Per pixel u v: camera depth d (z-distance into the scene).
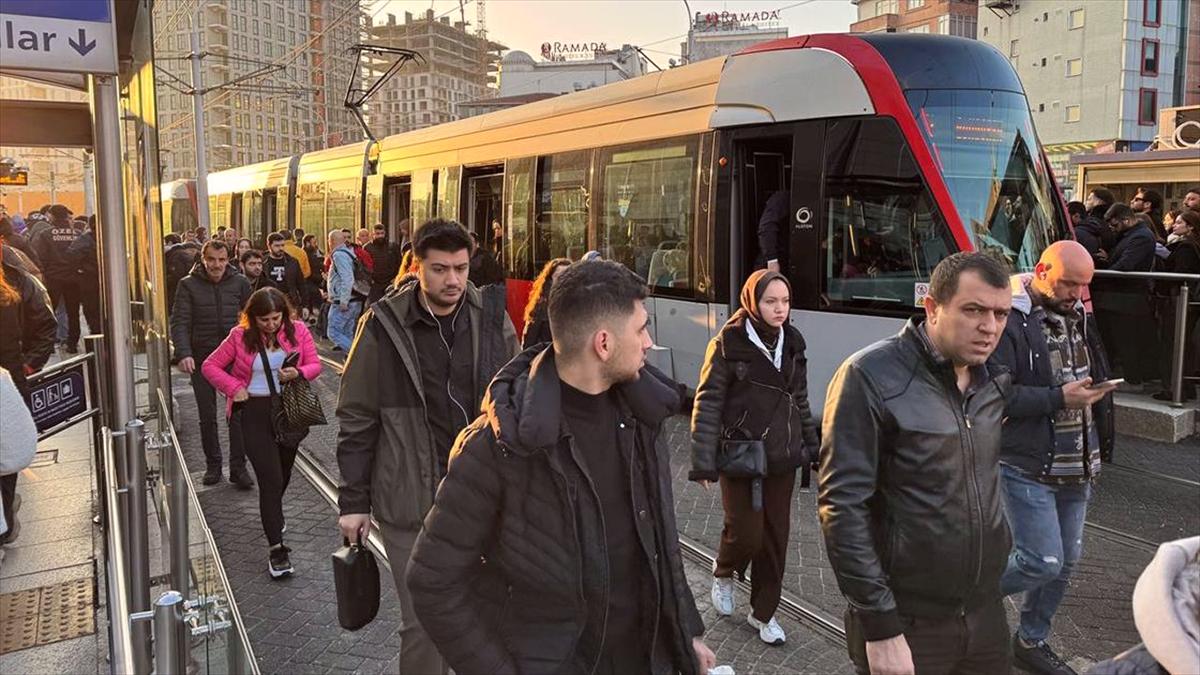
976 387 2.67
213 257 7.00
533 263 10.48
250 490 6.83
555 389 2.03
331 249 13.68
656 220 8.69
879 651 2.53
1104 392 3.44
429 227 3.29
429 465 3.27
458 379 3.34
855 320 7.06
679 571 2.18
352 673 4.10
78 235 12.59
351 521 3.23
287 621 4.65
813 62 7.38
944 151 6.87
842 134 7.14
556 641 2.04
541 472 2.01
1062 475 3.68
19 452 2.72
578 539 2.03
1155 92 50.38
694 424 4.20
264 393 5.27
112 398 5.15
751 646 4.23
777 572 4.20
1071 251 3.70
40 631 4.40
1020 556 3.68
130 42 5.44
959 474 2.60
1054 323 3.77
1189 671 1.44
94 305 12.09
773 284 4.09
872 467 2.61
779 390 4.12
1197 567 1.56
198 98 27.17
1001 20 54.97
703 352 8.19
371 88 18.38
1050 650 4.00
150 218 5.20
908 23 64.62
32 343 5.55
